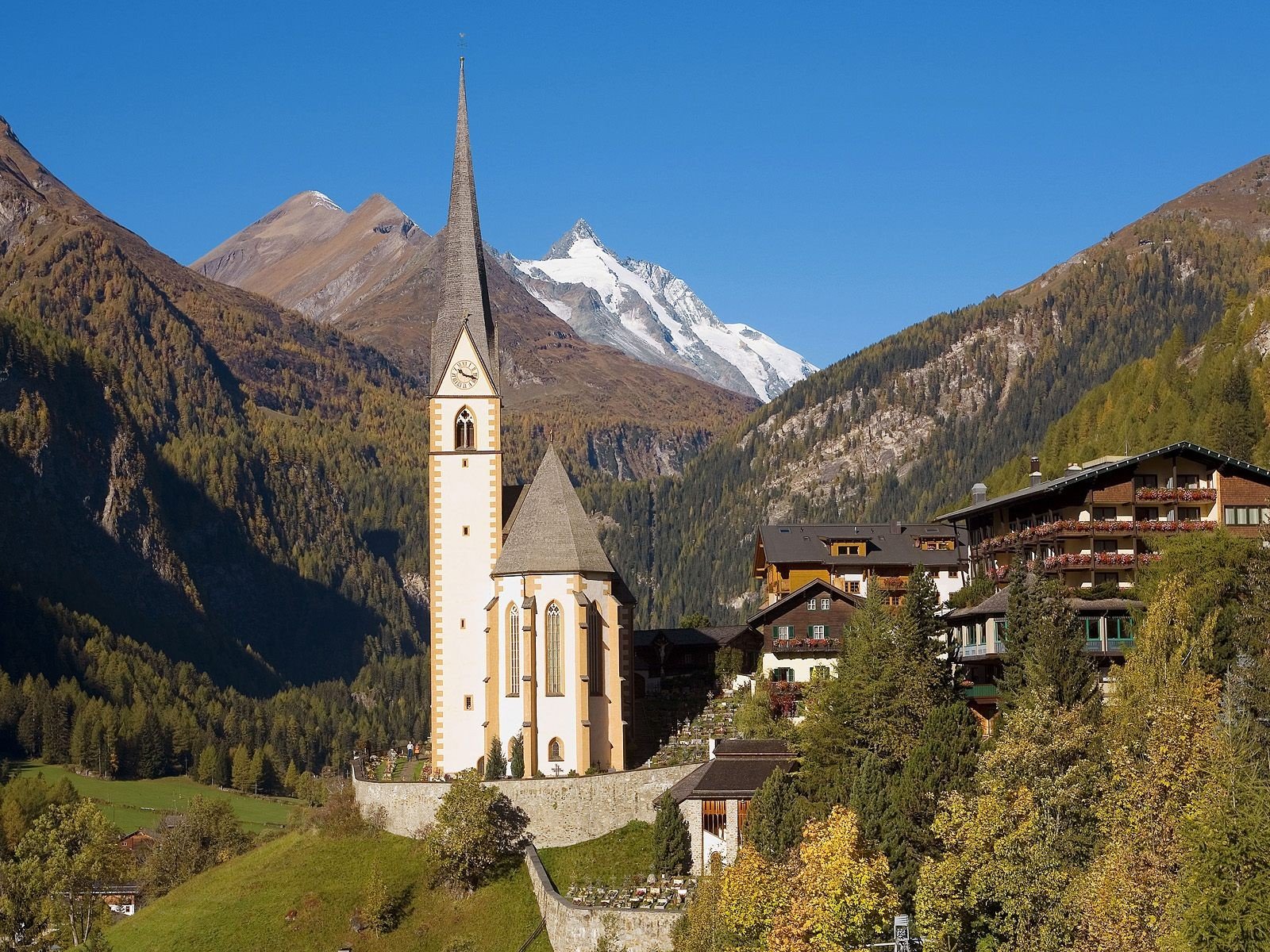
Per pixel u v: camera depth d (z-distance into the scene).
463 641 136.50
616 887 108.44
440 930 112.50
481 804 116.88
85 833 147.50
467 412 139.50
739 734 127.00
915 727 104.00
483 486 138.62
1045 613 104.50
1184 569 110.06
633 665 140.00
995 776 87.25
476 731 135.62
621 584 139.62
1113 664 108.12
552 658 130.88
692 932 91.81
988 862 82.94
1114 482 129.00
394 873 118.88
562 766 129.62
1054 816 85.00
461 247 143.12
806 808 96.81
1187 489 128.75
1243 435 178.50
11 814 193.50
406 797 123.38
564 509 134.25
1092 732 88.75
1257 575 103.81
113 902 151.38
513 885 114.81
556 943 104.25
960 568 159.00
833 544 161.62
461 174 145.50
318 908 115.88
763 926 87.50
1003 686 105.06
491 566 137.62
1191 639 96.88
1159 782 81.50
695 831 109.06
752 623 145.62
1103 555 124.44
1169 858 78.25
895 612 116.31
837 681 110.31
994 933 83.12
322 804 152.75
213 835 152.12
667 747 134.12
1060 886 81.44
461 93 147.50
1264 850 73.38
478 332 141.12
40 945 135.00
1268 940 71.69
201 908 119.50
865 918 85.69
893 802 92.56
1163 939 73.94
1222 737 82.69
